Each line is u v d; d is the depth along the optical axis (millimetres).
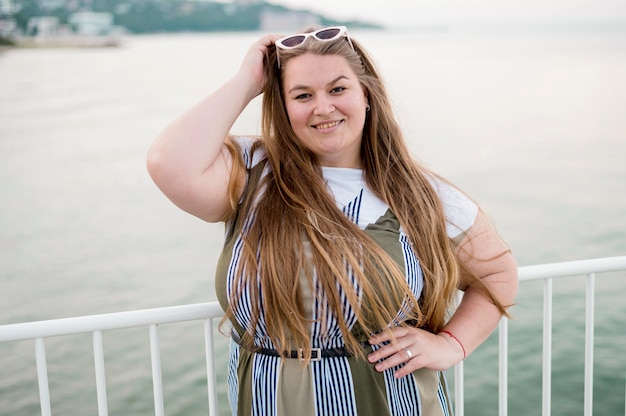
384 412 1698
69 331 1746
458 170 23578
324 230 1650
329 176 1796
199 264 14641
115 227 18484
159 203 21500
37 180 26156
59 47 98750
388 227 1762
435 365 1771
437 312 1841
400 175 1838
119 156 31125
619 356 7402
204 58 92438
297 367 1680
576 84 50219
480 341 1896
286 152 1768
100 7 102188
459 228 1855
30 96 55031
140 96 55219
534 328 8141
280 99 1783
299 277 1626
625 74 55281
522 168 23328
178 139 1629
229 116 1715
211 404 1914
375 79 1827
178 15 111062
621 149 26109
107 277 13945
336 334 1662
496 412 6520
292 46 1711
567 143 28047
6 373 8133
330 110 1692
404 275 1712
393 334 1712
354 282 1631
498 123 34312
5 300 12688
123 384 7723
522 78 54906
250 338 1739
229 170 1748
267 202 1698
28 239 17516
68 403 7418
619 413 6324
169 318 1828
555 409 6398
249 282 1649
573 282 9641
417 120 35875
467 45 100375
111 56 94000
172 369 7977
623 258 2113
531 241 14492
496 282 1900
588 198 18375
